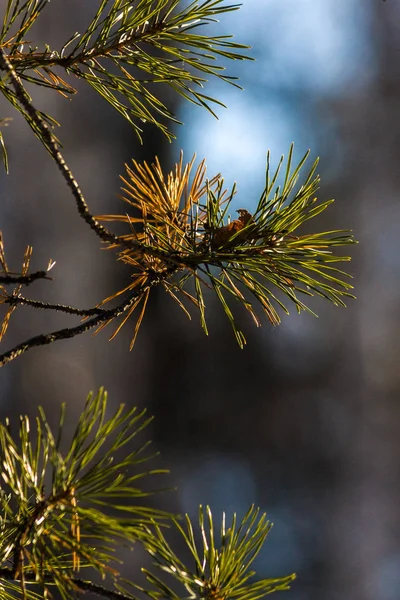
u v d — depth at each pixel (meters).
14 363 14.59
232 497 15.48
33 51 2.28
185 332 15.90
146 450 15.23
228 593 1.73
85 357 15.11
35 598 1.96
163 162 16.50
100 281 15.57
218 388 16.08
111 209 15.98
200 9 2.23
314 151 18.03
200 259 1.97
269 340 16.50
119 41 2.24
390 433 16.64
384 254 17.56
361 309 17.12
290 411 16.38
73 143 16.06
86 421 1.53
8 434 1.54
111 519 1.50
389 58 18.50
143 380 15.58
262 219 1.97
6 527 1.72
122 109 2.30
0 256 2.14
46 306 2.05
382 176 17.88
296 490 16.00
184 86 2.25
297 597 15.08
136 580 11.60
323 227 17.45
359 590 15.31
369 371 17.00
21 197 15.66
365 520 15.95
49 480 8.62
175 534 14.05
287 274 1.98
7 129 15.70
